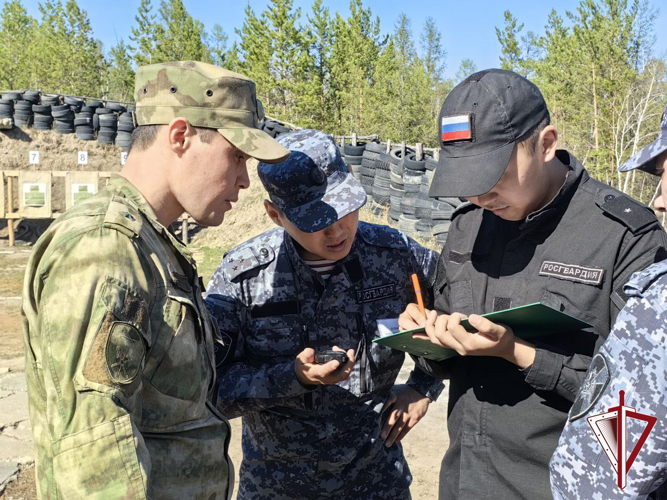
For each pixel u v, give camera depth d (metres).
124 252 1.26
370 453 2.01
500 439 1.63
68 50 42.56
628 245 1.52
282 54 33.91
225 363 1.98
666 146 1.18
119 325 1.20
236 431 4.32
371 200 13.77
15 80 46.38
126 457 1.16
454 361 1.86
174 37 36.28
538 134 1.54
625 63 25.67
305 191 1.83
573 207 1.61
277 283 1.97
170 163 1.44
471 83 1.56
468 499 1.67
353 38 34.94
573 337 1.56
